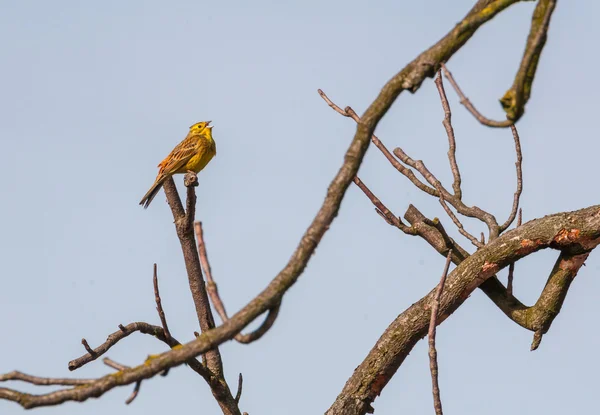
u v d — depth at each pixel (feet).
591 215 36.22
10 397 21.93
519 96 22.47
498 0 23.72
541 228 36.42
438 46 23.86
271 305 22.15
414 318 36.52
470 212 39.55
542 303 37.91
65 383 22.38
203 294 39.32
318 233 22.63
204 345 22.00
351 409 36.55
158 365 22.13
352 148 23.27
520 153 38.93
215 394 37.06
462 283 36.52
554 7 21.54
